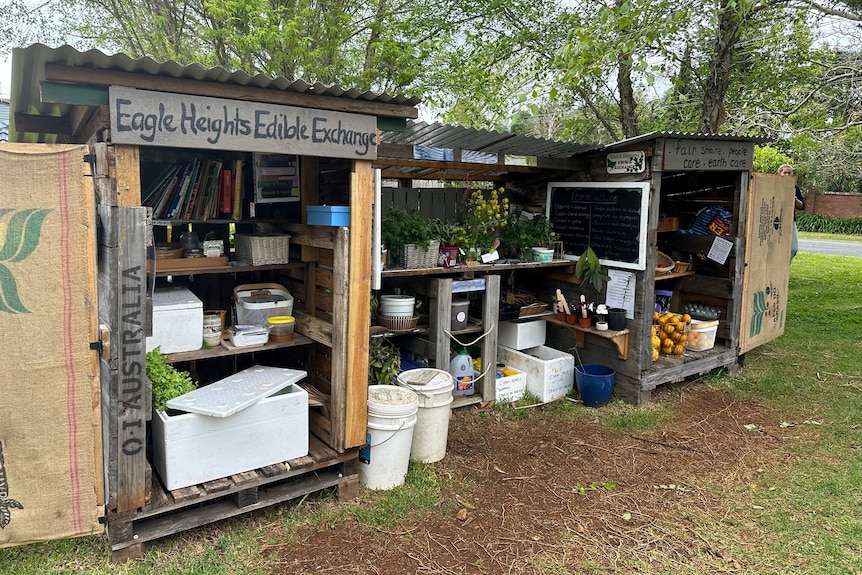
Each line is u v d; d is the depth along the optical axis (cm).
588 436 462
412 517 339
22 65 299
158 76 265
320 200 427
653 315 562
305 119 307
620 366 541
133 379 273
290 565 291
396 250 469
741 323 617
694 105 916
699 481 390
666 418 502
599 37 598
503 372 540
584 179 570
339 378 345
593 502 362
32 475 260
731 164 567
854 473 396
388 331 454
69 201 251
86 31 1034
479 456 422
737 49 841
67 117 414
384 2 1000
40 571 277
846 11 768
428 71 1059
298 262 381
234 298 386
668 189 676
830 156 1170
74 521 271
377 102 329
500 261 527
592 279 533
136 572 276
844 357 678
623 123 938
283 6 866
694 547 316
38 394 256
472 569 293
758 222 617
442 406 405
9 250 245
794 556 308
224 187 369
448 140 491
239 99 288
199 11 937
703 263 649
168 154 391
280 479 333
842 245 2167
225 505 316
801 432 471
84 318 260
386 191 546
